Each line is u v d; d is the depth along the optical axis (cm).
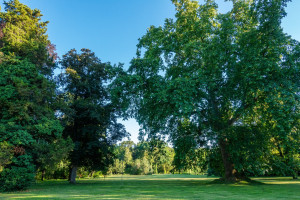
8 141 1422
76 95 2609
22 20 2144
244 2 1856
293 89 1281
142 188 1578
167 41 1916
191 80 1425
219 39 1566
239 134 1684
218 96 1628
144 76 1655
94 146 2272
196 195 1048
